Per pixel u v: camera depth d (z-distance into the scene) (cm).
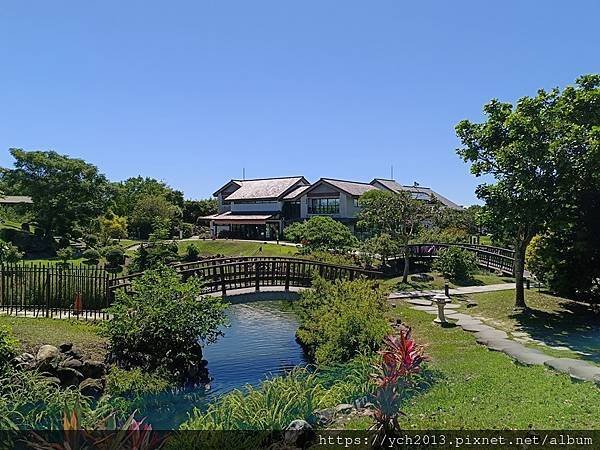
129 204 6656
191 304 1334
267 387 868
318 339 1446
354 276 2059
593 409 689
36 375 961
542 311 1636
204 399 1154
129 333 1230
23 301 1620
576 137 1358
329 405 832
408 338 690
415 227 2759
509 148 1456
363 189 5425
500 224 1559
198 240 5659
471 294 2109
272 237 5594
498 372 957
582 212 1508
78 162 4897
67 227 4738
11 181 4762
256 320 2217
